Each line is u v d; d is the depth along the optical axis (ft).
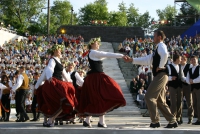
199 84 30.91
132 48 96.48
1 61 78.07
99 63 24.82
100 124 24.48
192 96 31.99
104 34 132.57
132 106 59.52
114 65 85.66
